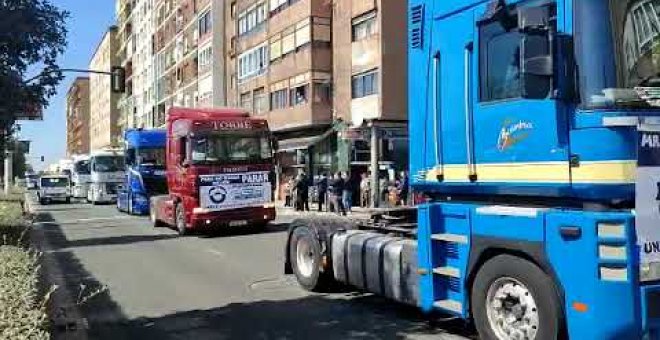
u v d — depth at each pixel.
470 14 6.68
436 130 7.13
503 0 6.22
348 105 37.06
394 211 8.98
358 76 36.25
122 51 116.69
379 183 30.03
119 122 118.81
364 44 35.50
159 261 14.48
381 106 33.88
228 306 9.55
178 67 73.62
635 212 5.40
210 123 19.56
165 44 80.38
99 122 141.38
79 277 12.52
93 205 44.50
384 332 7.83
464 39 6.75
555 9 5.77
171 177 21.06
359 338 7.60
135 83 102.56
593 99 5.48
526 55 5.63
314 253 10.07
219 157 19.52
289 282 11.31
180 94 72.69
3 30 6.62
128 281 11.98
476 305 6.62
